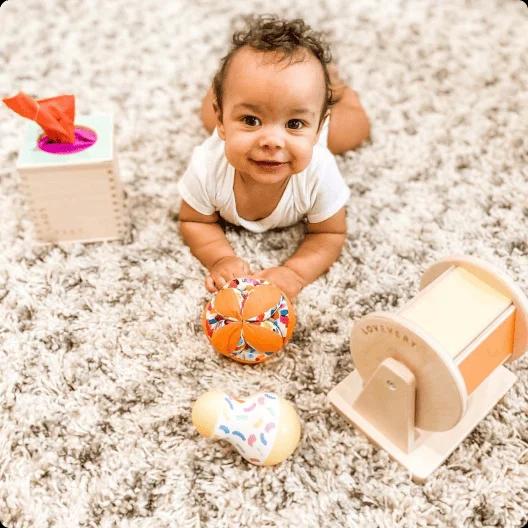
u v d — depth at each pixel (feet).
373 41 5.87
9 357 3.72
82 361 3.72
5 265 4.16
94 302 4.00
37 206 4.11
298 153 3.59
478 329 3.05
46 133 3.96
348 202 4.60
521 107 5.28
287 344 3.83
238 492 3.25
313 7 6.23
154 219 4.49
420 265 4.21
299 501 3.23
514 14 6.20
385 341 3.08
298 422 3.33
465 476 3.33
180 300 4.02
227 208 4.17
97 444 3.40
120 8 6.16
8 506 3.19
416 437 3.39
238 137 3.57
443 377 2.90
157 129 5.09
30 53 5.67
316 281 4.15
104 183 4.06
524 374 3.70
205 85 5.44
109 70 5.55
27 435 3.43
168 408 3.55
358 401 3.41
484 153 4.93
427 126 5.13
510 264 4.21
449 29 6.03
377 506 3.22
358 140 4.90
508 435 3.48
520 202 4.59
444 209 4.55
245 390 3.64
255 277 3.84
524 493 3.26
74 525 3.13
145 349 3.79
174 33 5.93
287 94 3.40
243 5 6.25
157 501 3.22
